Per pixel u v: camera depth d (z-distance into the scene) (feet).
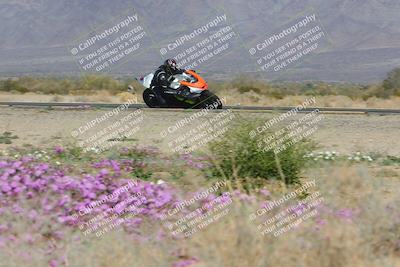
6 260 76.74
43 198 99.91
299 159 130.31
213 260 75.87
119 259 77.36
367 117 277.03
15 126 243.60
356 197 95.81
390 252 84.53
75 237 86.79
